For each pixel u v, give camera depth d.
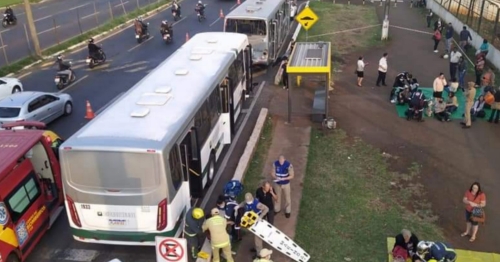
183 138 11.14
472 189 11.22
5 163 10.09
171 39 31.28
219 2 45.44
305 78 23.58
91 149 9.82
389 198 13.37
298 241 11.40
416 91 18.73
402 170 14.90
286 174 11.96
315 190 13.70
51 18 38.47
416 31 33.47
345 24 35.75
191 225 10.27
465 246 11.30
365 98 20.95
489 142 16.72
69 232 12.11
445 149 16.23
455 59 21.77
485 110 18.78
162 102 11.98
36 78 24.75
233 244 11.30
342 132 17.64
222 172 14.95
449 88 19.95
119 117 11.19
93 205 10.23
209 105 13.68
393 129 17.84
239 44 18.11
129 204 10.12
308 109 19.86
